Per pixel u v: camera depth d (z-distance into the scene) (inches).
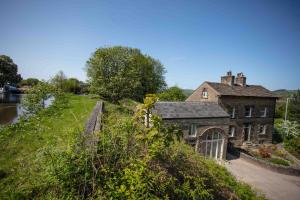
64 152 171.2
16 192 171.2
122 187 161.0
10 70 2426.2
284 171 766.5
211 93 1086.4
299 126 1467.8
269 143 1237.1
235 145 1105.4
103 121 379.6
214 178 324.5
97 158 189.2
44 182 174.7
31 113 759.7
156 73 2225.6
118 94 975.6
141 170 179.2
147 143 227.5
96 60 996.6
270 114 1223.5
